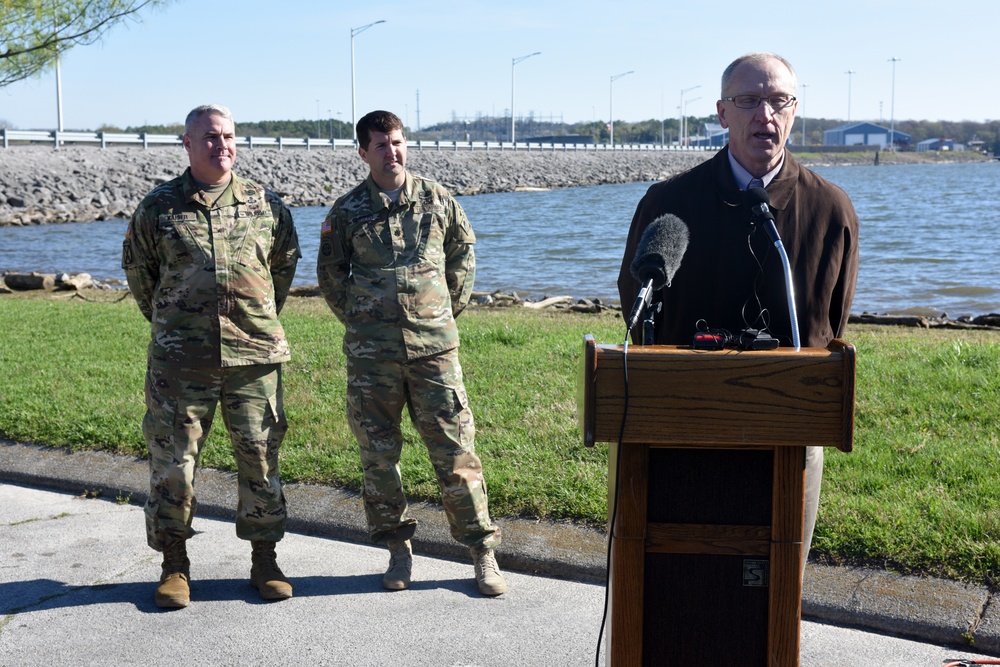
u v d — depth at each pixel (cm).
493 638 366
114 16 973
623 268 321
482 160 6881
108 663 353
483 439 557
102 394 671
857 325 1071
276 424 408
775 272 296
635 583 248
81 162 4178
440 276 411
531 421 584
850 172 10075
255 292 402
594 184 7200
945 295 1559
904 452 503
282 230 418
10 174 3828
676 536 248
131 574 430
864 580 381
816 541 405
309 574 429
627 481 245
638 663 251
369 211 403
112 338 891
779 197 298
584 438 238
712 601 250
